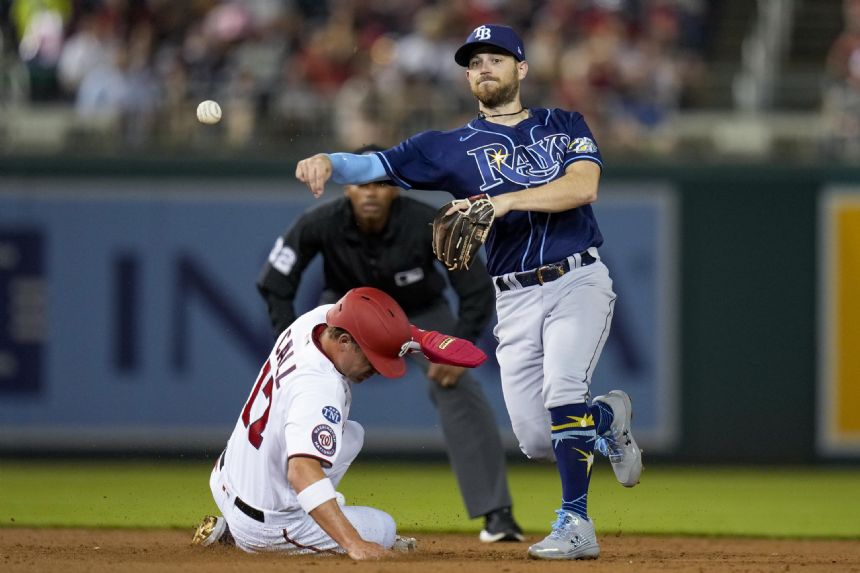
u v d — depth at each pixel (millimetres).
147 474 39625
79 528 25531
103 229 42625
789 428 42656
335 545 17781
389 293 24062
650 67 49281
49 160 42531
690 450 42656
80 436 42594
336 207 23359
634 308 42688
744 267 42750
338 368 17016
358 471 41312
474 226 17359
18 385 42531
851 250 42531
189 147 43219
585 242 18609
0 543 21750
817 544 24031
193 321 42688
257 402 17453
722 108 48750
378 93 45781
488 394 41219
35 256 42531
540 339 18828
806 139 46812
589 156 18266
